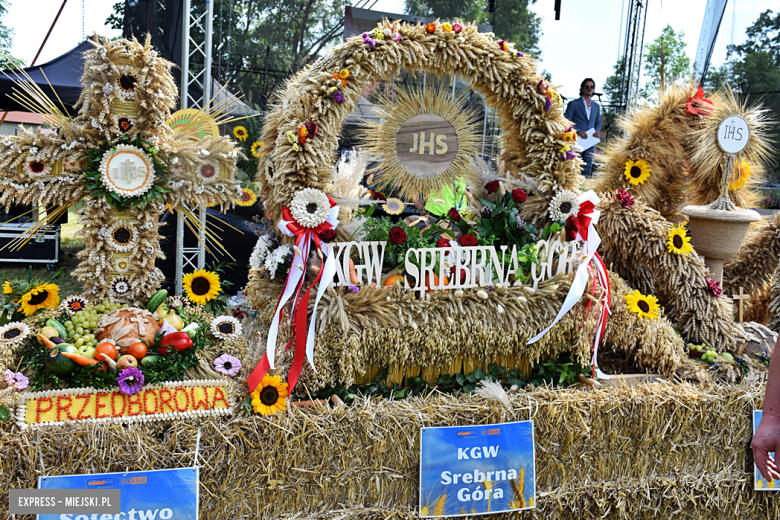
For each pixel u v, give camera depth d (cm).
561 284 245
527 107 248
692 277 283
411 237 237
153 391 190
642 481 234
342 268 222
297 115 212
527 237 251
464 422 211
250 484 191
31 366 188
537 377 248
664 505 238
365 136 254
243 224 516
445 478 207
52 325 199
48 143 209
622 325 267
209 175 232
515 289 238
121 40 215
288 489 197
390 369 232
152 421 185
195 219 248
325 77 214
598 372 248
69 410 180
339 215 228
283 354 218
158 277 235
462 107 256
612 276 280
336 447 199
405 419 205
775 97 821
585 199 249
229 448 189
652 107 316
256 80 637
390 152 251
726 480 243
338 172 253
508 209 250
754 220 287
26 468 171
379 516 205
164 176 224
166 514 180
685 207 305
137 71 216
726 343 280
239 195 239
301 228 212
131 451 179
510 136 262
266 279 231
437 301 228
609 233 292
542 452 222
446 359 232
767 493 249
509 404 215
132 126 220
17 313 217
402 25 235
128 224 226
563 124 252
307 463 198
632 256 298
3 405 174
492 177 267
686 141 313
